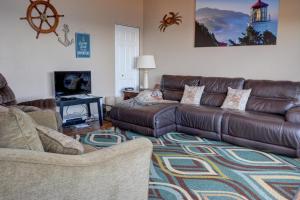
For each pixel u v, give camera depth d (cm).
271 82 379
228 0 451
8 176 103
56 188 114
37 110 261
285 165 272
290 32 396
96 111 508
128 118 393
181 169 261
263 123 308
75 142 137
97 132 396
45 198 112
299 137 284
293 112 297
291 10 392
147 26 573
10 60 376
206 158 291
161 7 542
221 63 472
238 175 248
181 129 390
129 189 141
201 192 216
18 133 120
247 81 404
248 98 385
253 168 264
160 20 547
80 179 119
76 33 456
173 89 482
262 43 423
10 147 118
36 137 128
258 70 434
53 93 433
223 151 313
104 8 497
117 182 134
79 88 444
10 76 378
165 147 327
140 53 587
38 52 407
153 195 211
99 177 125
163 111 375
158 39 557
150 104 414
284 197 208
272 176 246
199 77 459
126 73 562
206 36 483
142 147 143
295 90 354
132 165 139
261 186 226
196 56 502
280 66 411
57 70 435
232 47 455
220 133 347
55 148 132
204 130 362
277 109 354
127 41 554
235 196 210
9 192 105
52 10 415
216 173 253
